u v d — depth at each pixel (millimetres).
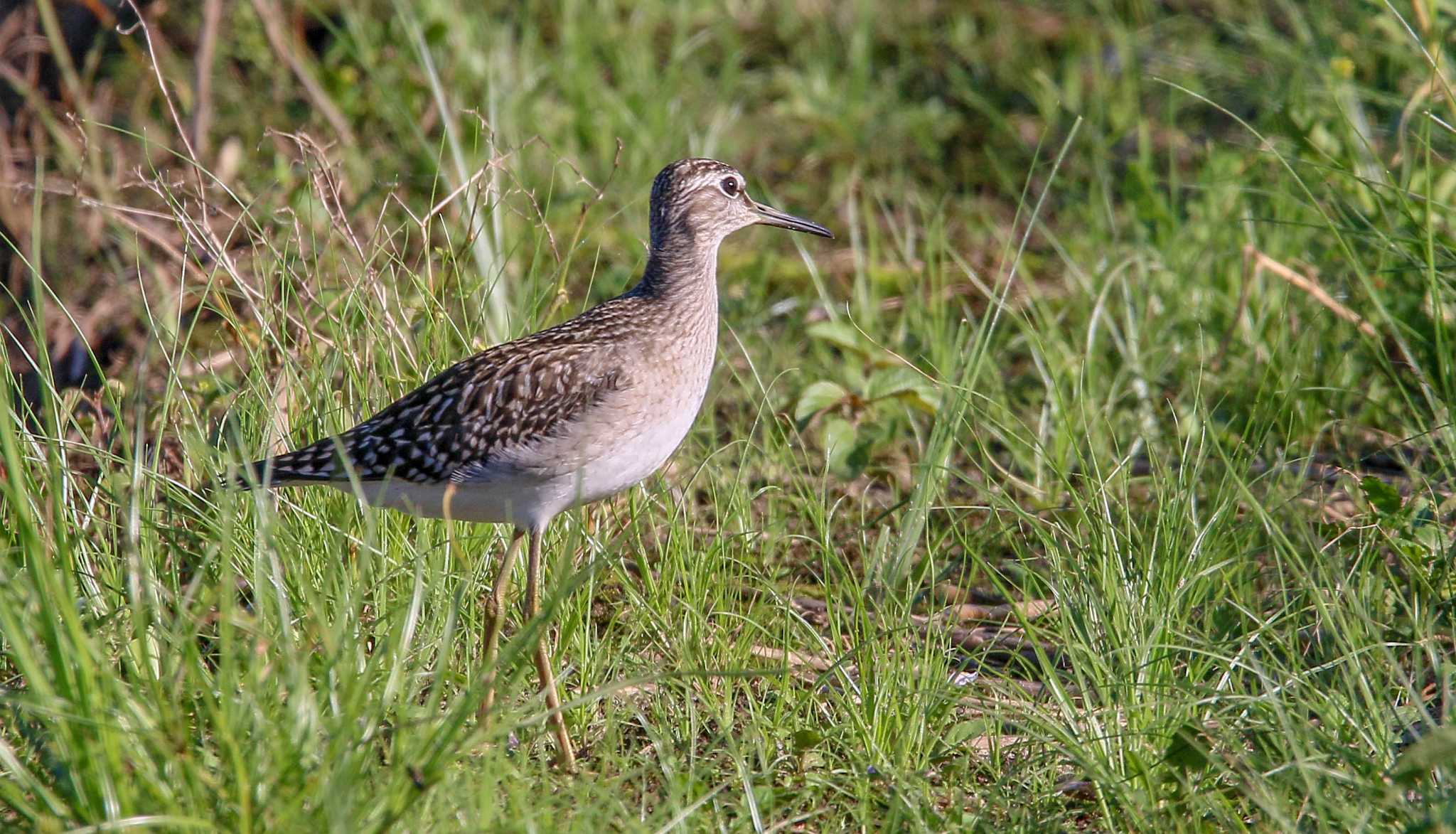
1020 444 12203
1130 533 9672
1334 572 8953
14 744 8000
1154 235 14492
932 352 13320
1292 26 19453
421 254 12023
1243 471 10273
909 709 8797
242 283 10750
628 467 9648
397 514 10086
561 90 19141
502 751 7734
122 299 14023
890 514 11578
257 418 10453
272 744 6855
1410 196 11273
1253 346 12484
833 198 17891
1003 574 11164
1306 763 7355
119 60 18203
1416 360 11664
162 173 15266
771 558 10891
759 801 8039
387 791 6883
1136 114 18547
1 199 14930
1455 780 7188
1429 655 8625
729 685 9016
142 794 6746
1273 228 13859
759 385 11812
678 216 10211
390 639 7641
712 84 20250
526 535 10430
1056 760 8359
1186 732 7820
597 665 9258
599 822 7656
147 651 7457
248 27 17562
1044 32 21891
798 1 22594
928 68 21250
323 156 12062
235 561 9227
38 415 12281
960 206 17422
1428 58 11523
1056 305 15023
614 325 9742
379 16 19125
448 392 9336
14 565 7938
